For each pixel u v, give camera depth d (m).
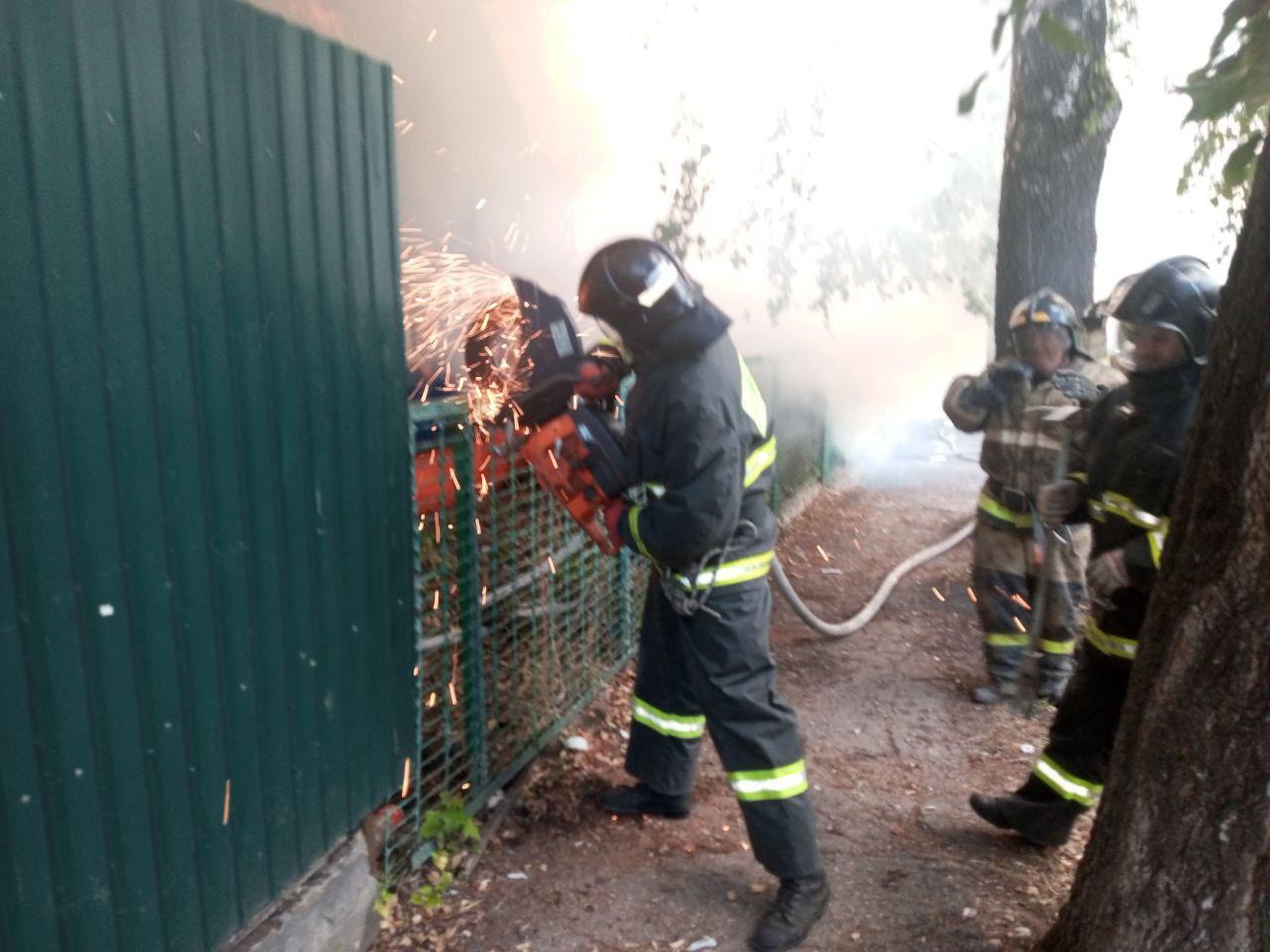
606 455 2.83
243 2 2.03
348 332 2.47
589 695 4.31
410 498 2.81
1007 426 4.41
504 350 3.09
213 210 1.99
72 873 1.80
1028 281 5.75
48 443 1.68
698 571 2.74
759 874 3.17
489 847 3.30
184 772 2.04
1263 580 1.94
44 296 1.65
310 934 2.49
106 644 1.83
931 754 4.06
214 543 2.07
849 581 6.55
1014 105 5.70
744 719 2.81
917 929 2.88
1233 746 2.00
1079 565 4.45
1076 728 3.13
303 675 2.40
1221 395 2.06
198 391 1.99
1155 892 2.15
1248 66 1.80
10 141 1.57
